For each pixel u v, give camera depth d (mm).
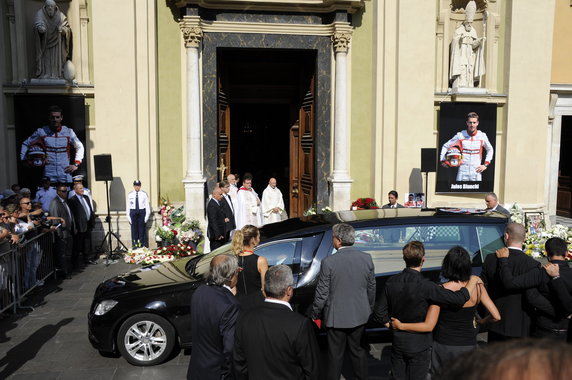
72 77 11055
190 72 11305
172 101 11570
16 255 7238
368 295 4520
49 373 5270
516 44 12023
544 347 817
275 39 11711
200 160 11562
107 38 10797
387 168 11977
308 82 12641
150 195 11383
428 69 11672
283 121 18781
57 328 6582
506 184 12297
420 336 3920
